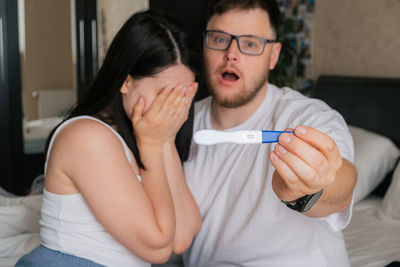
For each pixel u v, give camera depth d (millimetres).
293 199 826
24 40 3311
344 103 2781
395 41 2623
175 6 3824
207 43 1328
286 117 1271
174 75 994
